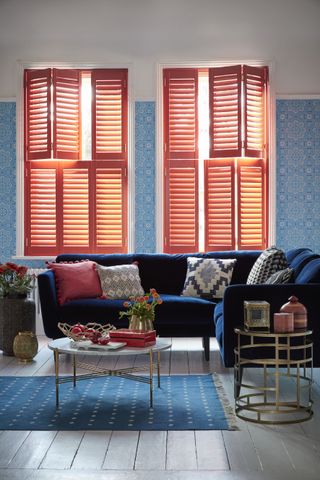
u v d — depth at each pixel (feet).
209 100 23.18
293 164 23.29
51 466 10.59
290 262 18.56
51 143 23.16
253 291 15.01
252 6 23.17
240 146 22.76
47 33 23.48
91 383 16.16
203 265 20.30
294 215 23.30
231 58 23.22
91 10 23.39
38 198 23.66
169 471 10.36
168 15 23.30
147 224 23.59
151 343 14.71
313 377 16.90
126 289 19.94
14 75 23.59
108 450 11.31
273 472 10.25
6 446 11.53
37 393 15.15
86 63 23.45
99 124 23.48
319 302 14.96
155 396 14.85
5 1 23.47
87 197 23.59
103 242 23.59
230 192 23.13
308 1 23.08
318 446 11.41
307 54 23.17
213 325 18.92
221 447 11.41
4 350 19.80
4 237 23.84
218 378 16.61
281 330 13.33
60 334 19.02
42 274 18.98
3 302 19.67
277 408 13.04
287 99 23.20
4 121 23.72
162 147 23.47
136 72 23.45
